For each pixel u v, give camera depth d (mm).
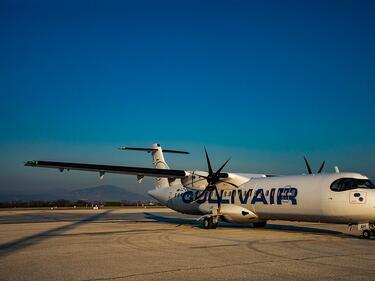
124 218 31828
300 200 17062
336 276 8016
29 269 8820
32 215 37812
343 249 12062
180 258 10281
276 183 18656
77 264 9430
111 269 8797
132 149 25438
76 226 22203
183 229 19984
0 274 8273
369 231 15312
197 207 22438
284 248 12281
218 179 20469
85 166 20062
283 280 7668
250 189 19672
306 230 19562
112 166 20219
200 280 7707
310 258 10273
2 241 14375
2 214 40406
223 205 20797
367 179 15945
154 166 26594
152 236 16141
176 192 24328
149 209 59562
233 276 8047
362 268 8867
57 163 19625
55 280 7715
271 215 18828
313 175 17500
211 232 18156
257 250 11820
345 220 15820
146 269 8789
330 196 15922
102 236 16156
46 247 12586
